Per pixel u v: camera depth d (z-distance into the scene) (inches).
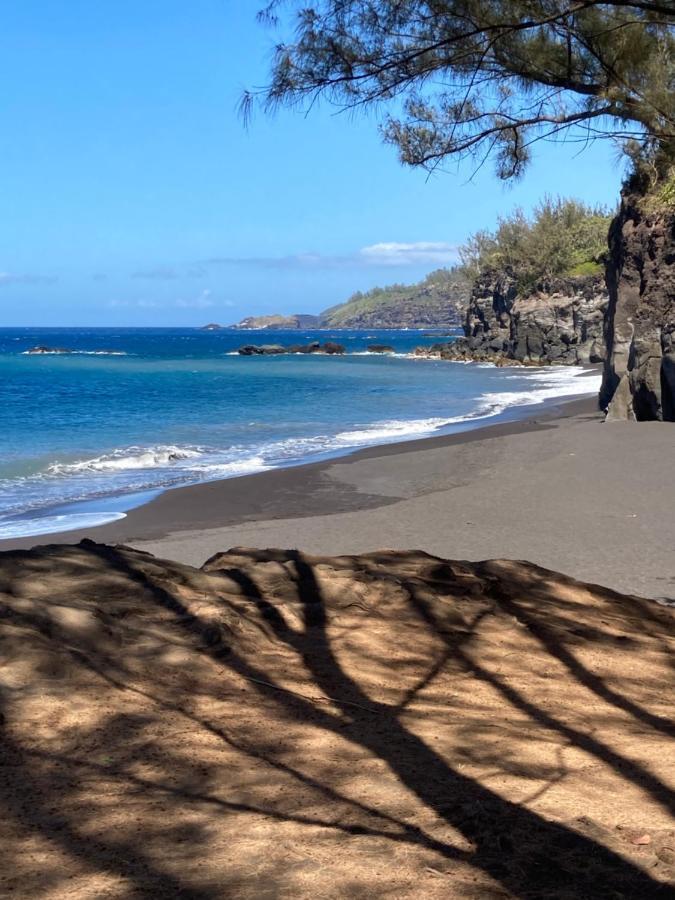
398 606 203.3
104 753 125.4
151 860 98.9
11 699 137.0
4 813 108.2
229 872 96.8
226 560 224.5
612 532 551.5
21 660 146.2
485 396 1895.9
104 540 573.0
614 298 1389.0
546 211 3895.2
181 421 1432.1
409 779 123.0
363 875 97.1
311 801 115.2
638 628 221.0
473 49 246.8
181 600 181.3
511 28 239.0
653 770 133.9
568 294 3508.9
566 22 246.7
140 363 3892.7
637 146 269.6
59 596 177.2
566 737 146.2
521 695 165.6
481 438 1082.1
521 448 927.0
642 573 449.4
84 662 150.7
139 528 614.2
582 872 99.7
